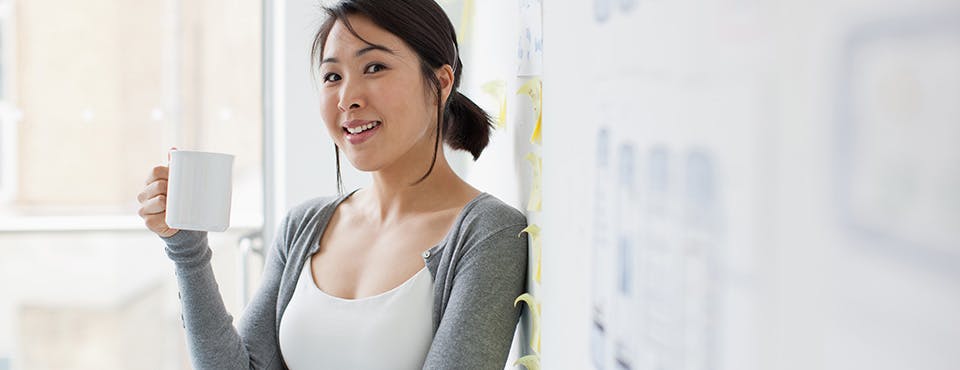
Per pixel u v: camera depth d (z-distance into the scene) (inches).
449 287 44.6
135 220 89.8
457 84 51.9
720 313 10.6
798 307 8.3
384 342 44.9
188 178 44.9
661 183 13.2
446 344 42.2
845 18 7.2
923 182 6.2
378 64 46.8
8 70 86.4
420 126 47.8
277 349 52.0
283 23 82.4
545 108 25.1
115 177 88.7
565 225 21.9
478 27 60.1
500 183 52.2
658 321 13.5
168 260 90.9
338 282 48.6
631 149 15.1
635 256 14.9
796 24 8.2
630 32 15.1
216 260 87.6
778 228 8.7
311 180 83.1
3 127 86.8
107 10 87.4
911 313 6.4
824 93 7.6
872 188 6.8
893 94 6.5
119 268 90.0
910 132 6.3
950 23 5.8
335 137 48.7
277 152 87.3
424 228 47.6
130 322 91.0
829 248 7.6
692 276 11.8
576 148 20.2
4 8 85.9
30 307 89.4
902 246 6.4
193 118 89.0
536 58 37.7
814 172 7.8
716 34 10.6
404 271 46.4
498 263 43.4
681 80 12.1
